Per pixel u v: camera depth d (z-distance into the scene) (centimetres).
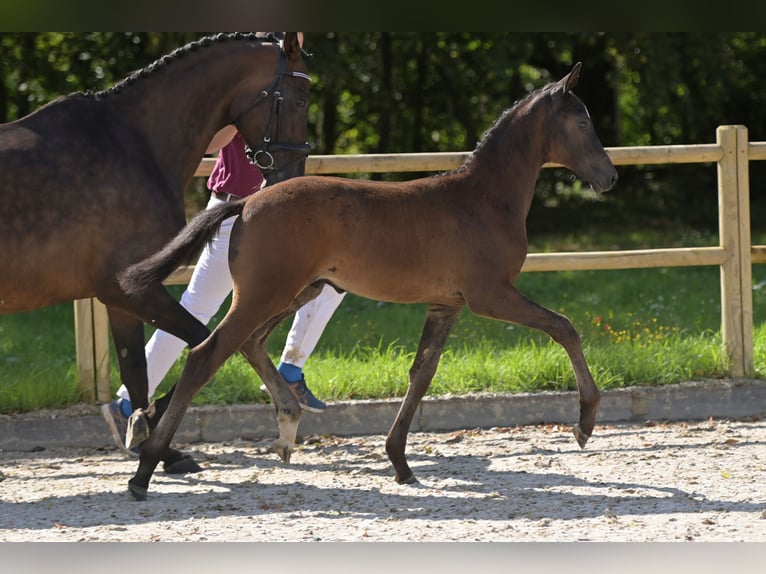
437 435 1083
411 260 817
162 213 884
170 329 872
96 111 891
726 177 1183
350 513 785
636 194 3075
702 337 1292
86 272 871
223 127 951
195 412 1075
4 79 2628
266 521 762
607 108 3075
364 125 3231
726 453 973
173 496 848
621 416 1138
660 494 826
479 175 866
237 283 793
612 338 1306
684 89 2892
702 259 1183
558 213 2848
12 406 1088
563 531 723
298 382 1047
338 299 1036
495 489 858
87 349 1109
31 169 844
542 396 1128
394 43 2900
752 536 702
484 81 3002
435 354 880
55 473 940
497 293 845
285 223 784
